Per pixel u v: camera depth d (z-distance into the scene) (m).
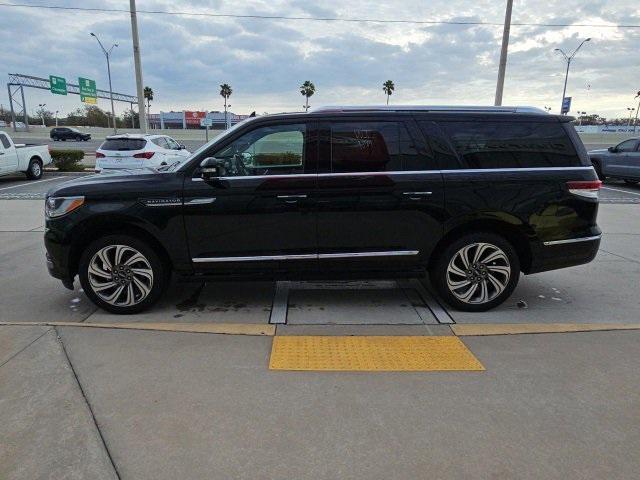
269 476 2.37
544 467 2.43
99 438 2.64
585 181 4.47
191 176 4.32
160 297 4.57
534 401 3.02
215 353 3.64
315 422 2.80
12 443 2.59
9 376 3.26
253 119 4.37
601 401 3.03
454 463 2.46
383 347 3.78
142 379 3.25
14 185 14.85
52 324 4.12
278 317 4.40
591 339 3.93
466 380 3.28
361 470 2.41
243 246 4.37
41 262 6.24
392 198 4.31
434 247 4.44
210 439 2.64
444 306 4.73
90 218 4.26
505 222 4.43
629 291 5.23
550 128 4.50
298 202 4.29
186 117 76.62
